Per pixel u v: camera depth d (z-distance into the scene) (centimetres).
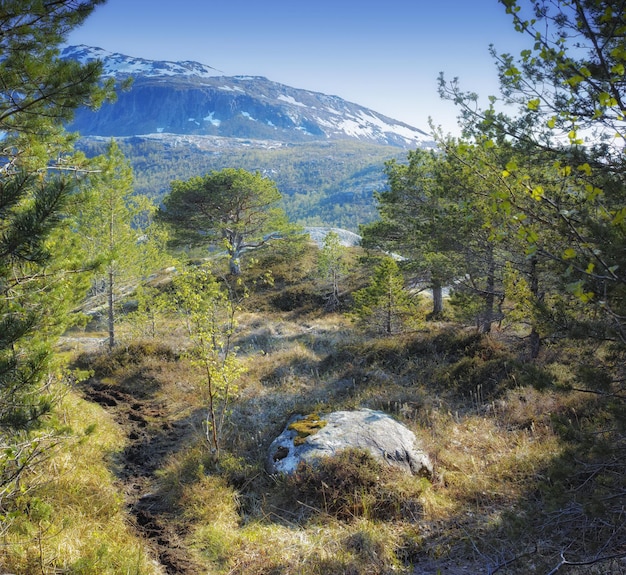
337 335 1948
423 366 1331
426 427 953
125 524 684
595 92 411
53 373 755
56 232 630
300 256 3656
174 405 1223
